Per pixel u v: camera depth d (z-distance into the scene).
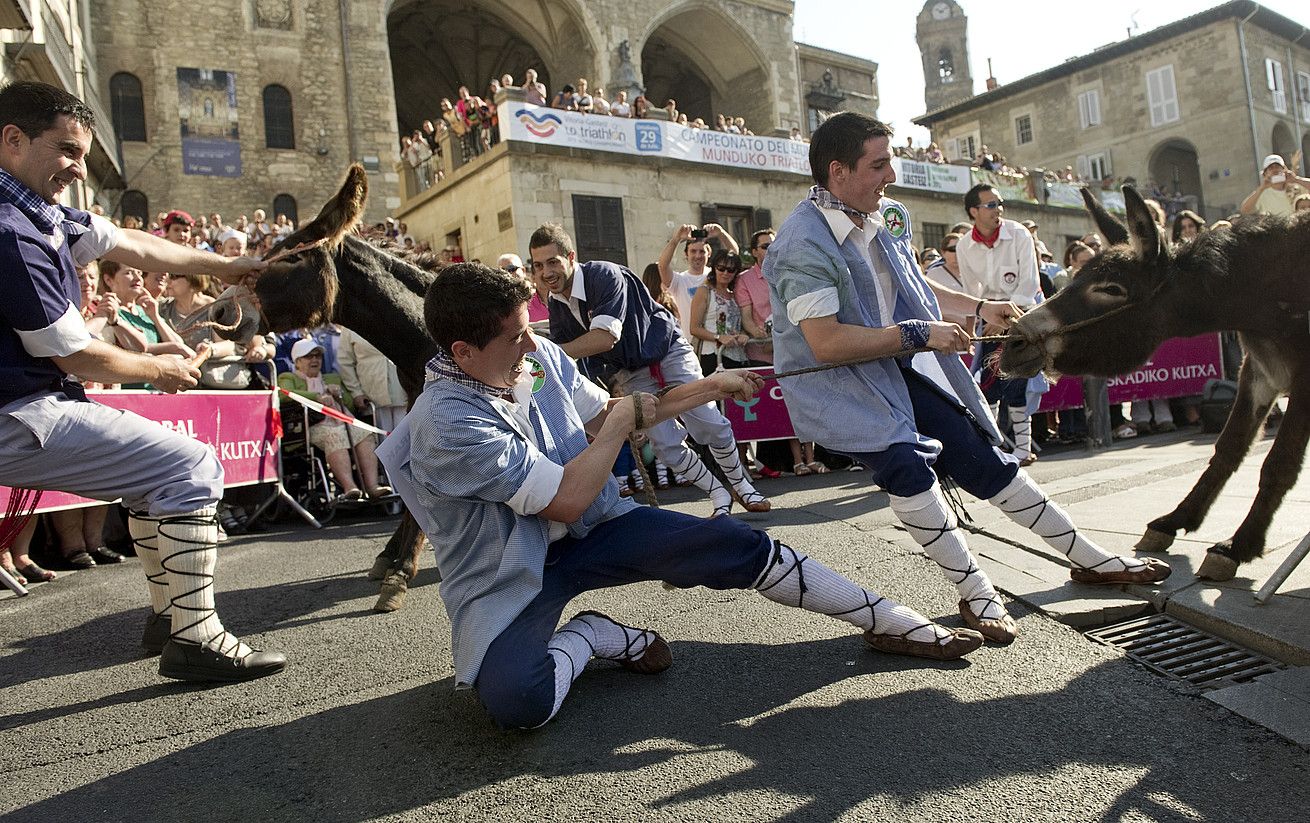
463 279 2.33
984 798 2.01
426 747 2.44
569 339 4.71
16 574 4.72
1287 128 34.16
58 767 2.47
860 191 2.87
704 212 20.34
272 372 6.53
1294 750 2.17
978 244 6.31
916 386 3.12
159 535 3.03
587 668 2.97
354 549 5.34
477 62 32.69
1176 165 35.38
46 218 2.67
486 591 2.46
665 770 2.21
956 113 40.12
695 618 3.41
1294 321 3.29
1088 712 2.43
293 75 23.34
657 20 27.67
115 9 21.61
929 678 2.69
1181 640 2.95
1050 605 3.21
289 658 3.28
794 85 30.86
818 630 3.18
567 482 2.43
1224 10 31.94
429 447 2.40
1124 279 3.31
